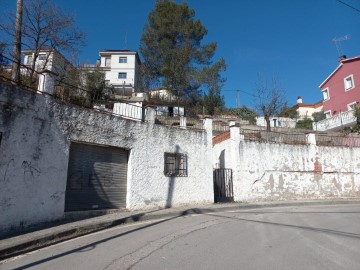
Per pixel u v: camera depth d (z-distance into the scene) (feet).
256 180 54.95
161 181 41.96
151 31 120.88
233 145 54.08
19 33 44.91
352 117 96.17
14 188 24.91
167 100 113.70
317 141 64.08
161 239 23.22
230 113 127.03
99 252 19.53
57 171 29.30
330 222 31.48
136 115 42.75
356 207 47.73
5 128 24.68
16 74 40.14
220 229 27.48
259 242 22.03
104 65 179.83
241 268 15.92
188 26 118.01
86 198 33.01
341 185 63.00
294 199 57.62
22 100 26.37
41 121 28.07
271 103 99.45
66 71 74.79
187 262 17.01
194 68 120.57
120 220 31.17
